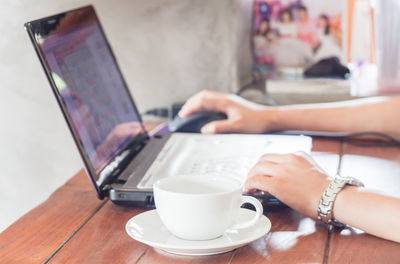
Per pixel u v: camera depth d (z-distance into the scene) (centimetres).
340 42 175
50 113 130
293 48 179
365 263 59
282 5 177
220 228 60
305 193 71
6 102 126
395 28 165
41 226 71
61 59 82
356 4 173
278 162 78
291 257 60
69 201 80
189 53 151
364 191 70
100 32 103
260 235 60
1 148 128
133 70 146
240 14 167
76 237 67
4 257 62
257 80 175
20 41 124
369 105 117
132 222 65
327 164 96
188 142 100
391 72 166
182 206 58
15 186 130
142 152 94
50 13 127
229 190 62
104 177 80
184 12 148
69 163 132
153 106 150
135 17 142
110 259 61
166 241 60
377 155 102
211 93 121
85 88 87
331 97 146
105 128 89
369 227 66
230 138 101
